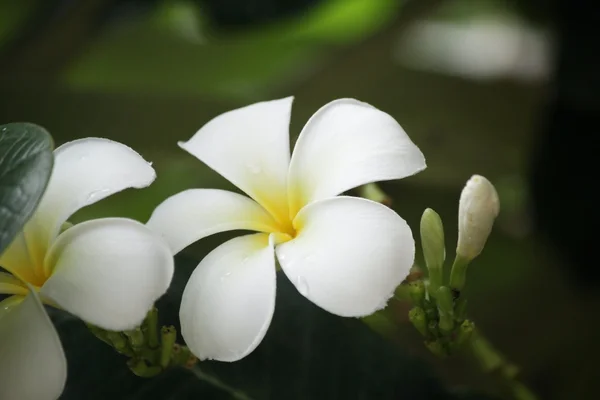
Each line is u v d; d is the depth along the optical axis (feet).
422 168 1.63
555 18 2.61
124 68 3.38
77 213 2.84
